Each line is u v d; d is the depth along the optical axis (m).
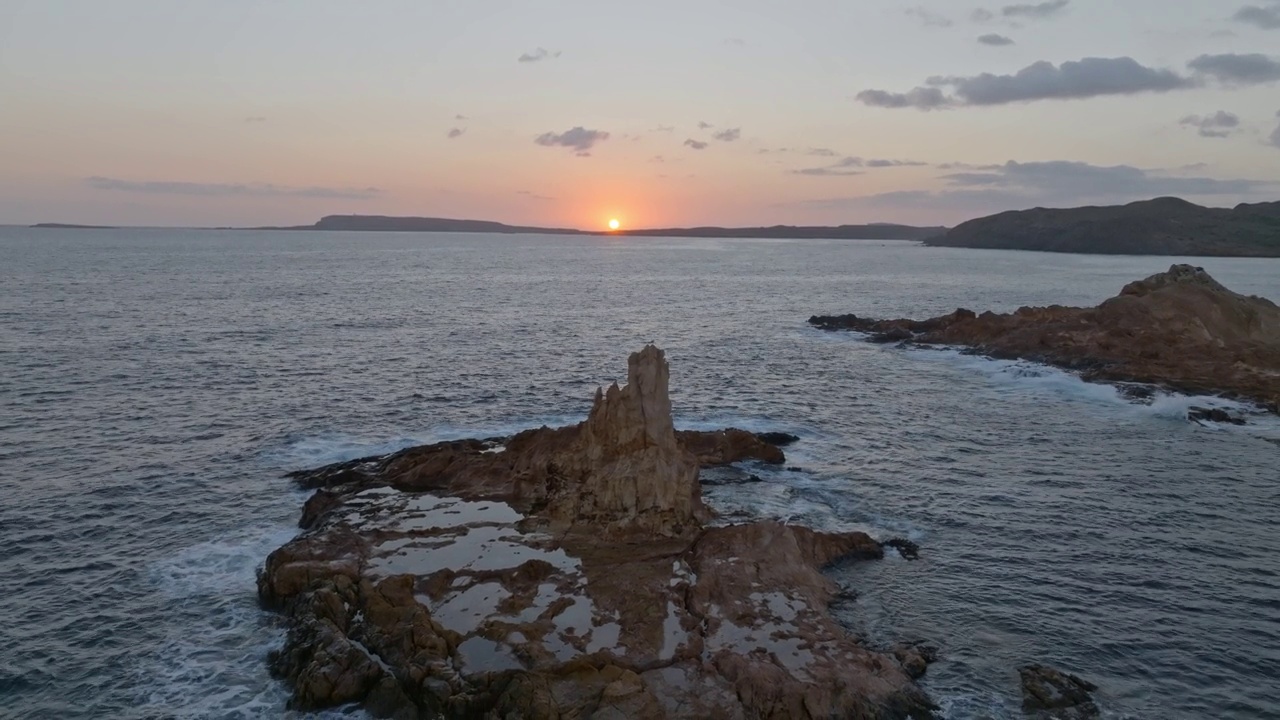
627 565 30.67
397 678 23.80
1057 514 38.41
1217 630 28.30
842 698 22.92
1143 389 61.28
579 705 22.12
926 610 29.33
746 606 27.69
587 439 37.12
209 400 55.88
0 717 23.11
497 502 36.69
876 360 77.56
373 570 29.86
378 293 131.12
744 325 101.44
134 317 92.50
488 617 26.73
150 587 30.38
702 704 22.58
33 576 30.97
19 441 45.91
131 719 23.11
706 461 44.19
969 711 23.52
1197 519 37.97
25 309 95.62
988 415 56.56
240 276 157.38
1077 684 24.73
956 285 169.50
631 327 97.19
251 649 26.56
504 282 161.75
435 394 59.31
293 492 39.84
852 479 42.81
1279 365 67.00
